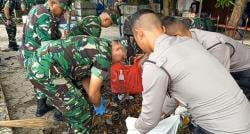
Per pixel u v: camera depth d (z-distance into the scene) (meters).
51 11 3.60
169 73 1.97
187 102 2.06
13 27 7.54
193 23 4.56
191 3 9.70
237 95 2.03
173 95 2.12
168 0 6.42
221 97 1.97
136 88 2.94
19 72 6.05
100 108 3.55
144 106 2.05
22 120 3.86
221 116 1.98
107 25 3.60
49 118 4.18
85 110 3.12
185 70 1.96
